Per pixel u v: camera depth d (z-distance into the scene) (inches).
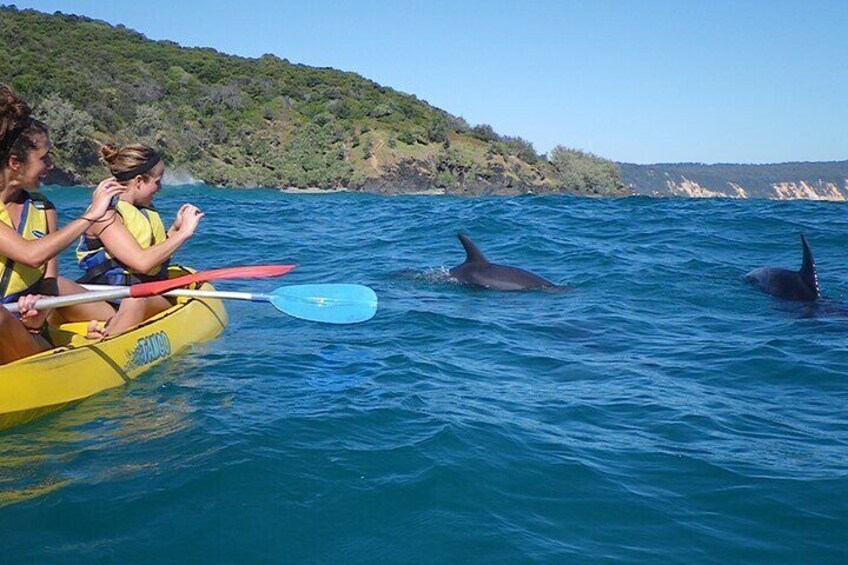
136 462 159.3
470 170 2947.8
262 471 153.0
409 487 149.3
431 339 274.2
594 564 127.8
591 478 158.6
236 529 133.9
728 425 193.6
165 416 186.1
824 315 324.8
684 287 383.9
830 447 179.3
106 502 142.5
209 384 211.9
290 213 768.3
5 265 199.6
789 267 442.3
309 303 243.4
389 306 327.3
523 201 906.7
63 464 159.2
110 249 236.5
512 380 227.9
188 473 152.7
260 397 200.5
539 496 150.4
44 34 3297.2
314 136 2947.8
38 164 199.6
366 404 195.5
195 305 272.5
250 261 456.8
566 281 402.6
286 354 245.8
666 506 148.2
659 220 633.6
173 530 133.5
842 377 235.9
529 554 129.9
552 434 182.2
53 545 128.7
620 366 246.5
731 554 132.4
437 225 618.2
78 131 2164.1
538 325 301.0
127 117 2630.4
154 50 3499.0
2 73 2456.9
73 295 203.5
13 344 193.3
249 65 3659.0
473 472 156.9
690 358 256.8
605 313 326.0
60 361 195.8
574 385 224.8
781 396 219.0
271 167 2731.3
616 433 185.6
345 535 133.3
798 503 150.1
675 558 130.6
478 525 137.9
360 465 157.8
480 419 187.8
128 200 245.9
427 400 201.6
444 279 396.8
